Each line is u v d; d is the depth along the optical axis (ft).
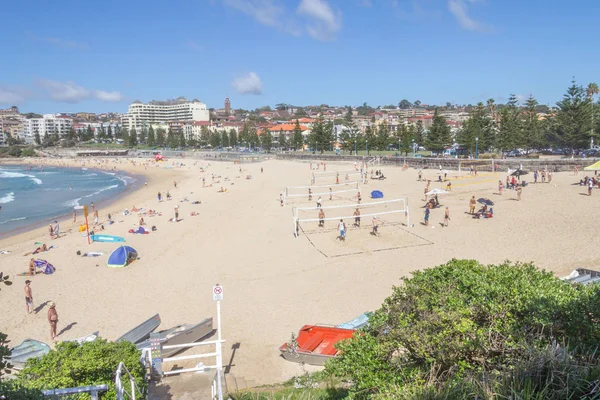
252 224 117.39
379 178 194.80
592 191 132.87
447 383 17.80
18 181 308.60
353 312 57.88
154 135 612.70
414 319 23.21
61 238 118.11
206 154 443.73
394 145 370.53
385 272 72.95
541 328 19.76
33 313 65.26
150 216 142.20
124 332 56.85
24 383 25.25
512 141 238.07
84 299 69.72
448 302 22.98
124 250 87.76
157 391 36.60
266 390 37.27
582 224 93.86
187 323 57.62
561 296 21.44
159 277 78.43
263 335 53.16
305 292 66.23
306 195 152.15
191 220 131.03
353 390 23.11
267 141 453.17
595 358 17.21
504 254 77.92
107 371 29.43
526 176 173.99
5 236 130.31
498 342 20.03
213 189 207.72
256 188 199.41
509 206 119.03
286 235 102.63
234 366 46.19
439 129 257.55
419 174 182.60
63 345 31.19
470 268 27.40
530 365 16.39
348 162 290.56
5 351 18.31
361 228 105.29
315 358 45.09
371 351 22.77
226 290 69.46
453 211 117.39
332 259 81.97
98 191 242.17
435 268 27.96
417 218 111.96
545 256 74.59
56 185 278.87
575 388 14.99
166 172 343.26
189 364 46.60
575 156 230.48
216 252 92.38
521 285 23.22
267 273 76.48
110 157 532.73
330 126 358.43
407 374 20.68
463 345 19.92
